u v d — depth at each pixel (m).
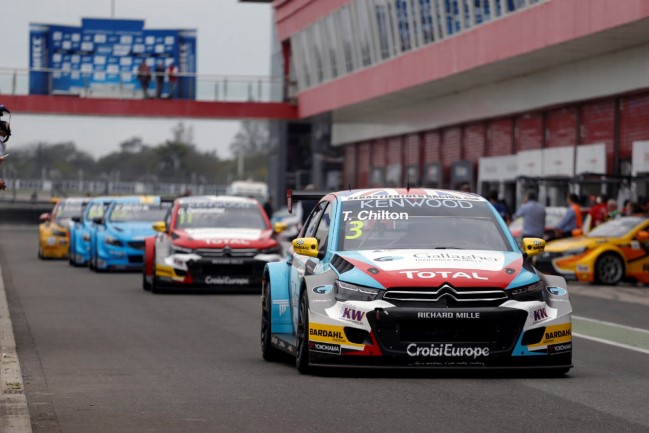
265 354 45.75
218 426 30.91
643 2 104.25
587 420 31.69
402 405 34.12
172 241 82.69
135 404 34.56
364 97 185.62
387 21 174.88
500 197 162.25
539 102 147.50
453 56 149.62
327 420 31.73
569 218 107.94
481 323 38.28
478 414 32.59
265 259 82.12
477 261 39.84
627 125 132.00
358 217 42.91
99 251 106.75
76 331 57.12
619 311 72.62
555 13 121.62
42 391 37.19
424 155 196.38
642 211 111.00
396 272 38.91
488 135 169.62
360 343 38.50
